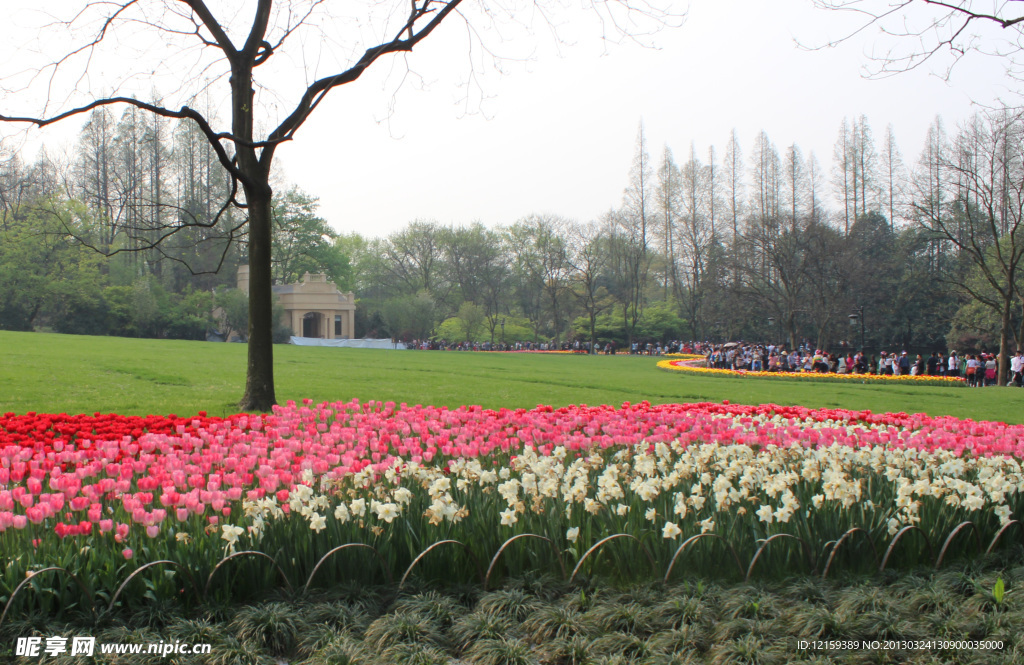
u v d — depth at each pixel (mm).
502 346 85750
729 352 52406
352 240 110938
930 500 6770
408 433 9633
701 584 5480
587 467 7809
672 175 89062
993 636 4902
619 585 5660
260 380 15125
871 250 72438
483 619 5035
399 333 84812
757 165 83625
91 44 13867
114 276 67062
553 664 4684
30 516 5430
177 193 69688
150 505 6289
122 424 10805
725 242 76250
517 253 99812
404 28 14578
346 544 5414
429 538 5797
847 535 6035
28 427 10023
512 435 10023
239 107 14719
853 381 36594
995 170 37188
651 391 25234
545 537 5645
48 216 55281
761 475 6980
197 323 66062
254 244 15016
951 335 57906
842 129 78188
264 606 5121
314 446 8227
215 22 14289
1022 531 6941
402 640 4809
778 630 4980
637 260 85312
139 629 4789
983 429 11641
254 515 5738
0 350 27141
